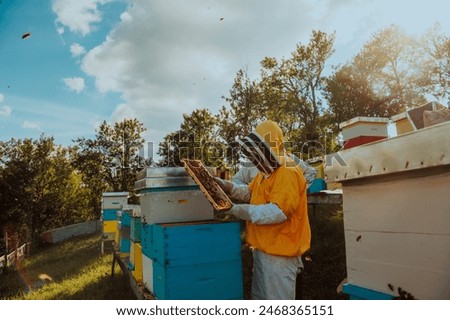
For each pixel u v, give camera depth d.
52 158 27.02
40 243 23.98
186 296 2.56
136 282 3.78
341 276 4.51
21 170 25.28
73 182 28.53
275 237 2.57
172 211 3.23
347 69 28.89
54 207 26.64
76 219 32.62
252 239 2.73
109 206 11.59
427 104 3.89
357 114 28.19
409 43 27.28
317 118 26.75
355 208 1.85
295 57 27.41
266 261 2.62
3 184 25.05
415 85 27.55
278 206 2.46
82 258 12.09
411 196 1.56
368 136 6.47
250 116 21.33
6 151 26.14
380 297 1.68
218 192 2.55
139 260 4.11
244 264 5.57
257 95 21.84
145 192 3.45
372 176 1.70
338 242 5.79
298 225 2.61
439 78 26.22
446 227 1.42
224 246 2.71
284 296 2.57
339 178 1.88
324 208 8.96
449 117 2.07
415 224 1.54
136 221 4.21
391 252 1.65
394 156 1.55
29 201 25.38
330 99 28.58
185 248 2.60
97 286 6.69
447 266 1.42
